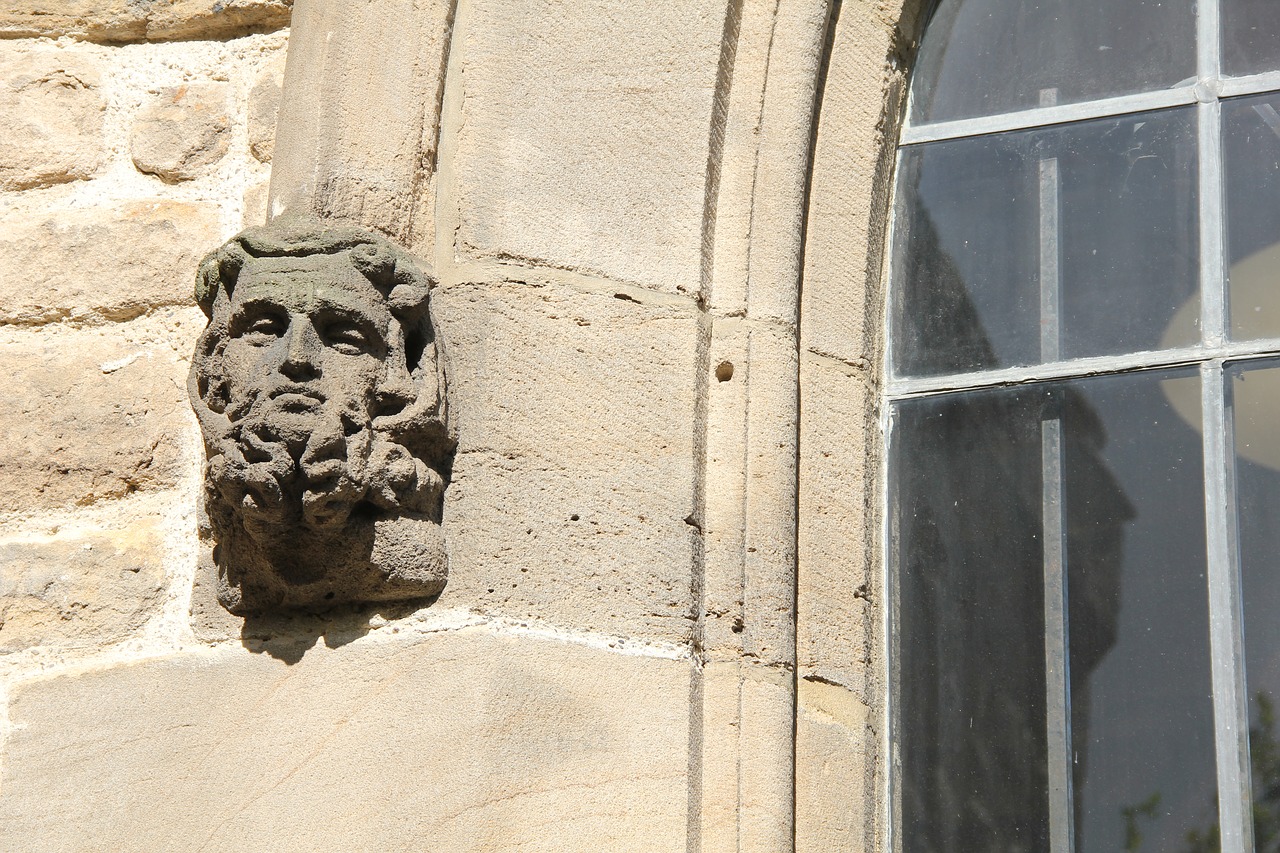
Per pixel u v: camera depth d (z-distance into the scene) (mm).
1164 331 5605
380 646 5012
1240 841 5016
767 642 5223
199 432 5676
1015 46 6133
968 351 5816
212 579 5332
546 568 5062
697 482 5277
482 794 4785
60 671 5383
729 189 5668
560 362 5285
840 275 5801
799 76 5805
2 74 6301
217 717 5098
